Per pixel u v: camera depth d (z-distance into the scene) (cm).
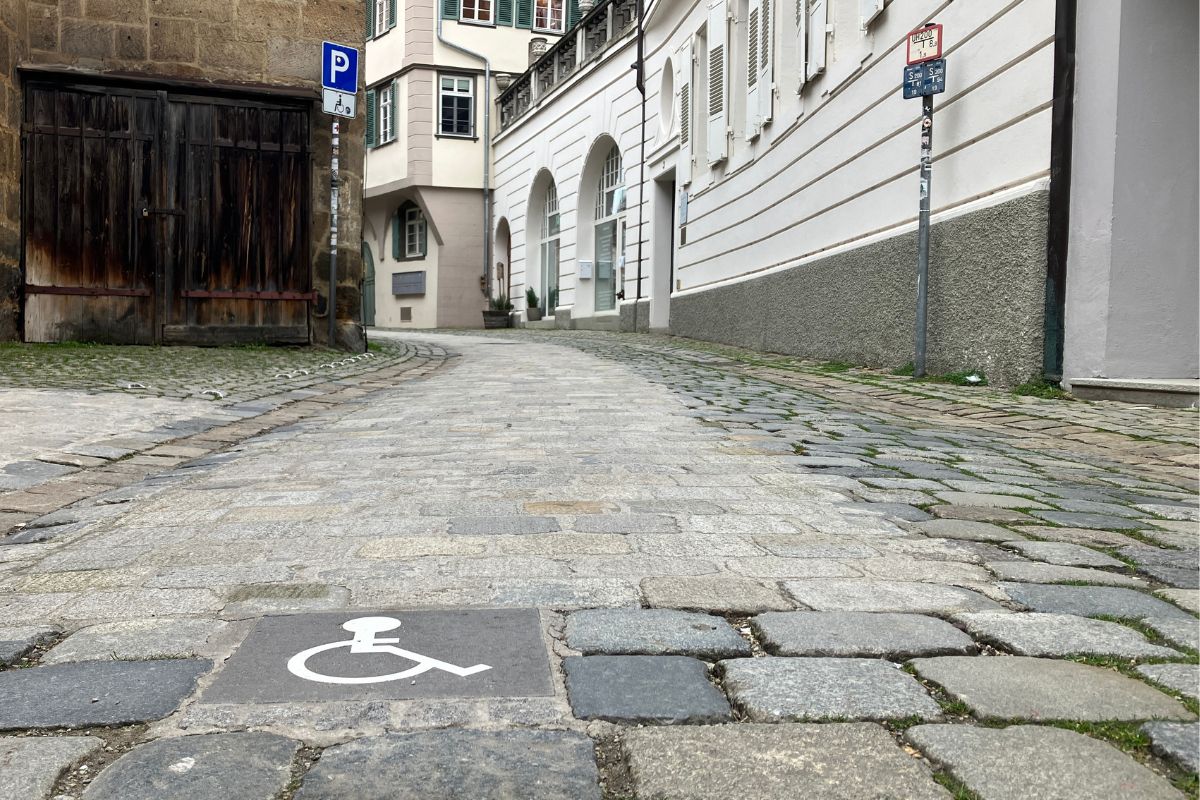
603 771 178
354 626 260
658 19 2234
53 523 409
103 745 189
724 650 240
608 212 2675
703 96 2006
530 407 796
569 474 494
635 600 283
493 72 3450
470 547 346
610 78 2550
